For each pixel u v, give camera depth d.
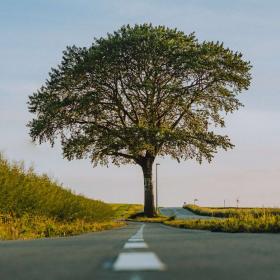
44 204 22.36
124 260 3.52
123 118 50.69
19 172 22.11
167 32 49.59
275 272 3.02
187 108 49.28
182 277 2.70
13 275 2.92
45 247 5.74
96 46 48.81
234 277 2.75
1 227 16.17
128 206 100.38
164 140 46.38
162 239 7.36
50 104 48.16
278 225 14.68
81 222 25.84
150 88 45.84
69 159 49.03
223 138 48.97
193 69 46.47
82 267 3.27
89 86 49.06
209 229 17.30
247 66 49.12
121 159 54.28
